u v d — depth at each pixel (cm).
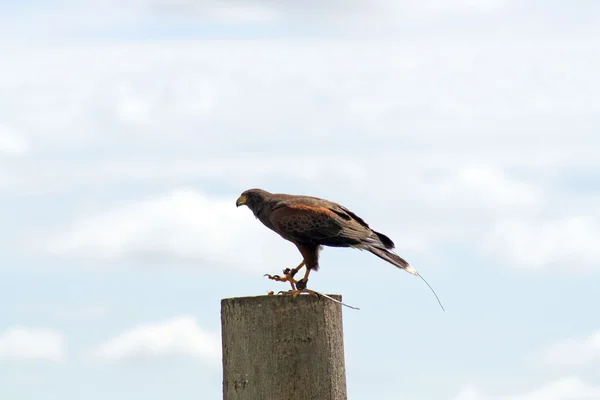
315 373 1040
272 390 1037
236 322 1059
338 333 1068
